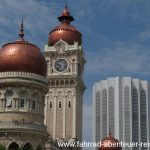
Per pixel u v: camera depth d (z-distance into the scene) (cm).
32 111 10188
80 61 16862
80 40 17312
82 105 17362
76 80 16288
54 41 16975
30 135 9906
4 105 10112
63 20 17675
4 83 10131
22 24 11094
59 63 16600
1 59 10369
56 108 16238
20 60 10256
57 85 16400
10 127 9775
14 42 10600
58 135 15975
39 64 10525
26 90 10181
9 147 9756
